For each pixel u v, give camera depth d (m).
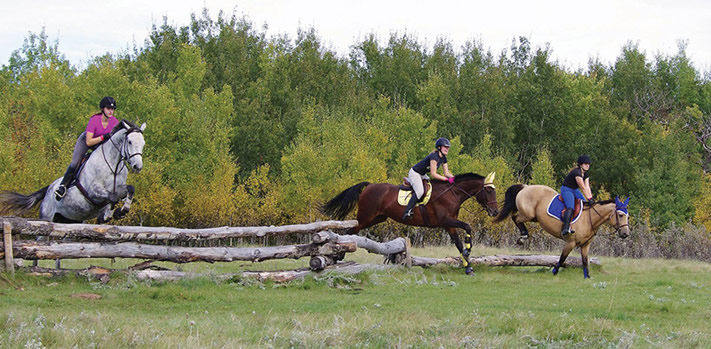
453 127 46.41
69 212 11.33
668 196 38.16
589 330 8.01
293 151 33.84
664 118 55.34
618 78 61.78
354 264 12.80
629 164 43.38
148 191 28.61
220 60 51.53
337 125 37.47
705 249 27.94
